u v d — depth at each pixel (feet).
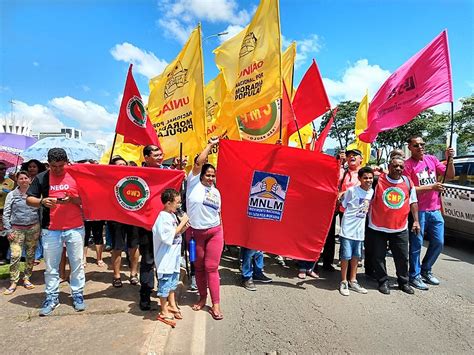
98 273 19.01
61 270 17.72
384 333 13.11
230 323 13.82
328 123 22.57
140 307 14.03
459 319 14.38
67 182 13.79
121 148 30.19
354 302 16.12
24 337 11.59
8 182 20.74
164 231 12.75
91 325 12.53
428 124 77.66
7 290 15.74
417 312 15.02
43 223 13.61
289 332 13.11
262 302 16.02
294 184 17.88
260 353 11.66
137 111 16.60
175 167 24.59
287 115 21.94
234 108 20.83
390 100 19.89
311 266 20.07
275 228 18.02
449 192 26.78
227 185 18.10
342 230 17.49
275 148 17.71
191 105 19.10
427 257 18.84
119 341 11.39
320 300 16.33
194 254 14.60
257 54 19.57
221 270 21.04
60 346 11.02
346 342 12.42
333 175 17.57
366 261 19.79
